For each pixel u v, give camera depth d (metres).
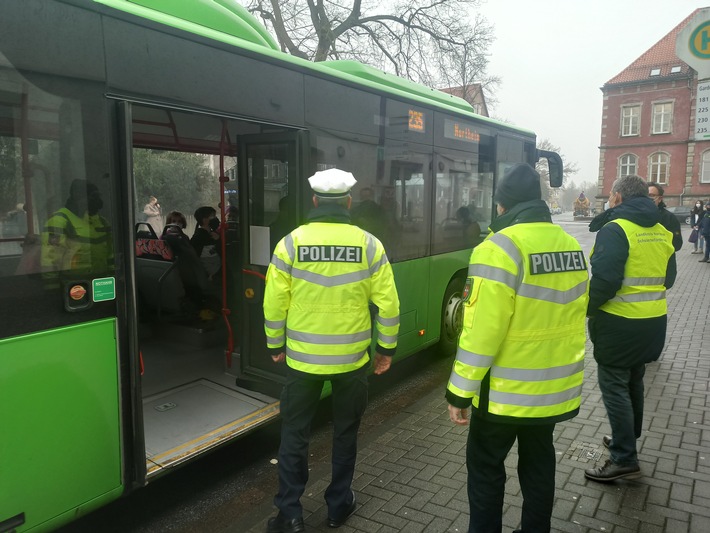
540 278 2.32
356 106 4.35
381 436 4.21
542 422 2.36
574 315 2.43
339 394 2.95
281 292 2.84
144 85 2.81
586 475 3.43
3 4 2.28
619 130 48.12
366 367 2.99
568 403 2.42
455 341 6.41
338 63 4.79
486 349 2.26
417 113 5.15
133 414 2.81
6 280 2.30
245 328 4.30
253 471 3.82
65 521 2.58
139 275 6.03
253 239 4.18
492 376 2.37
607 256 3.15
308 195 3.87
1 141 2.29
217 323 5.64
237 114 3.34
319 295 2.81
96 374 2.64
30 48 2.36
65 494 2.55
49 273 2.44
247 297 4.25
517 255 2.29
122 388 2.77
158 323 5.77
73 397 2.55
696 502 3.17
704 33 4.80
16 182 2.33
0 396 2.30
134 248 2.76
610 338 3.28
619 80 47.91
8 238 2.31
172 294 5.68
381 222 4.70
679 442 3.95
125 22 2.72
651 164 47.09
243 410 3.88
